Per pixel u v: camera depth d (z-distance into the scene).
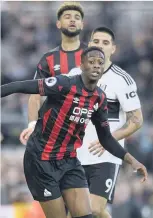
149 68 35.28
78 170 14.19
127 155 14.42
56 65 16.75
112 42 16.58
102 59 13.55
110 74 16.53
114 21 36.50
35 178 14.09
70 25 16.56
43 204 14.18
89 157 16.48
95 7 36.34
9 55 36.72
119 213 26.27
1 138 27.00
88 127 16.47
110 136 14.47
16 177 26.59
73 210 14.02
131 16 36.81
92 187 16.44
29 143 14.14
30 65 36.34
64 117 13.70
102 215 16.48
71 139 13.95
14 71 35.66
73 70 16.64
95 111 14.00
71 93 13.59
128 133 16.38
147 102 32.69
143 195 27.53
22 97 31.02
